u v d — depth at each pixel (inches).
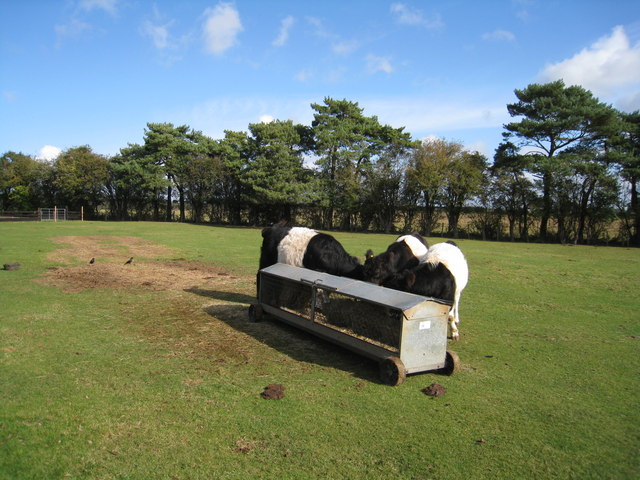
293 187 1423.5
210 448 140.5
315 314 243.0
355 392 185.8
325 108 1519.4
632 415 172.2
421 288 239.3
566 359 234.7
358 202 1449.3
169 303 334.0
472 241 1136.2
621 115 1146.0
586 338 273.0
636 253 852.6
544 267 583.2
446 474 130.8
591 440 152.9
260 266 330.3
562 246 1012.5
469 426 160.1
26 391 176.1
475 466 135.4
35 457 132.8
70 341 237.9
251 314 291.0
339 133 1434.5
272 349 237.5
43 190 1840.6
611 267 598.5
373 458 137.9
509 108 1208.8
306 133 1604.3
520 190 1195.9
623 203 1112.8
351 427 156.4
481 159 1277.1
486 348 250.7
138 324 276.1
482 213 1285.7
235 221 1700.3
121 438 144.7
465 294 396.8
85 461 131.8
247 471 129.2
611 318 323.9
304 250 290.7
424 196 1363.2
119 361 212.2
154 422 155.4
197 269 499.8
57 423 152.6
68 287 377.1
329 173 1523.1
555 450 145.9
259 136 1488.7
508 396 186.7
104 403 168.2
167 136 1654.8
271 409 167.6
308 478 126.8
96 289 374.3
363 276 273.0
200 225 1509.6
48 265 491.5
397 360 189.5
